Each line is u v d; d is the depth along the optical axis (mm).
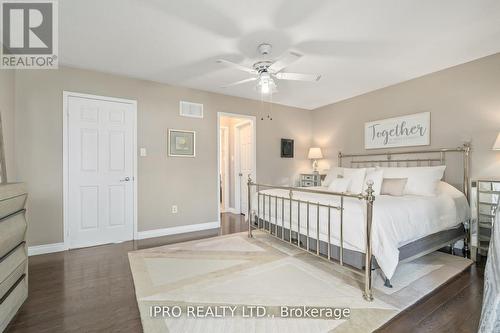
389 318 1598
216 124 4086
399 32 2260
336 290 1932
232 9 1924
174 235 3574
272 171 4738
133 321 1584
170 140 3660
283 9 1926
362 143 4176
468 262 2521
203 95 3955
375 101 3959
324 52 2645
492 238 1167
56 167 2887
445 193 2789
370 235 1783
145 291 1929
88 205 3088
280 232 2893
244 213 5156
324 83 3629
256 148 4543
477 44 2498
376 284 2041
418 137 3395
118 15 1985
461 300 1812
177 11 1941
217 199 4094
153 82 3527
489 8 1916
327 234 2225
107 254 2787
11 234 1514
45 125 2824
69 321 1578
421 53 2689
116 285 2061
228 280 2111
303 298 1818
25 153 2713
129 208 3355
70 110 2975
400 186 2809
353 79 3473
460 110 2994
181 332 1451
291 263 2457
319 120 5047
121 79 3295
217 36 2314
